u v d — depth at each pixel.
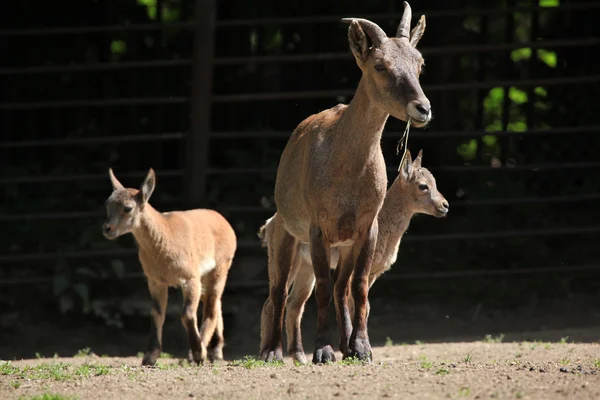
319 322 19.14
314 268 19.08
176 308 29.59
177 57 34.34
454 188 33.72
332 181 18.61
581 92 33.72
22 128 33.50
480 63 34.03
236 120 34.34
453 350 24.28
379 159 18.75
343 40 34.03
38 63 33.44
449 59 33.91
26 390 16.39
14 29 32.72
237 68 34.31
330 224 18.86
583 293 32.28
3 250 31.34
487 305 31.47
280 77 34.28
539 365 17.33
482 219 33.03
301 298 22.33
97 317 30.62
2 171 32.53
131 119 33.66
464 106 36.53
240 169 31.27
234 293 31.30
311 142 19.14
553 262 32.66
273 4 34.22
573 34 34.09
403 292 32.09
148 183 23.03
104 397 15.57
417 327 29.75
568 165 31.73
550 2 36.69
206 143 30.77
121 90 34.16
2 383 17.05
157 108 33.97
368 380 15.81
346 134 18.44
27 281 29.80
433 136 31.08
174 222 23.47
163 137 30.95
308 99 34.38
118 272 30.39
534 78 33.97
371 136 18.33
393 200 23.95
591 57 33.59
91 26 32.62
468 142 35.84
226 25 30.38
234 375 17.02
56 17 33.41
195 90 30.45
